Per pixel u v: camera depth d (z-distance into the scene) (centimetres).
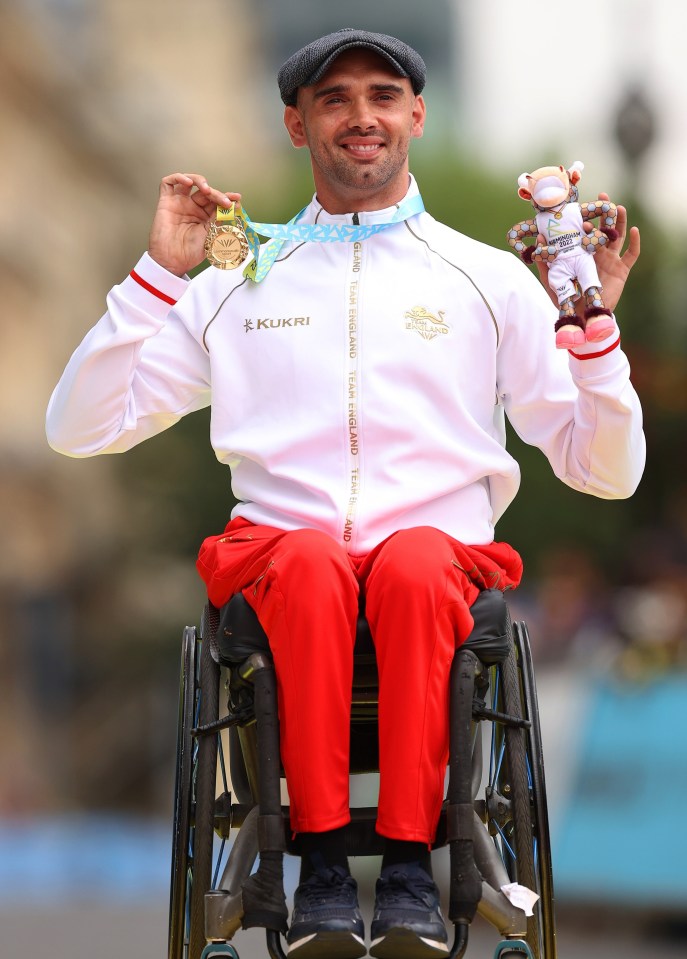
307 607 1352
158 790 8600
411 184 1553
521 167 7069
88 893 4531
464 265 1512
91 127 9394
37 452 8700
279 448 1484
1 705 8600
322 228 1525
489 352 1505
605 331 1409
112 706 8675
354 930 1307
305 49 1507
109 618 8625
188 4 11500
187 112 10625
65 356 9375
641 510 5869
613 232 1452
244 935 3359
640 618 3553
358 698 1449
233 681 1438
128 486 8075
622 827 3412
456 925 1335
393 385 1483
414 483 1467
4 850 5412
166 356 1553
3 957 3141
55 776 8575
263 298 1523
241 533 1473
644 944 3297
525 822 1416
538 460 6256
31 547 8594
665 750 3381
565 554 4322
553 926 1423
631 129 5209
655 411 5547
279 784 1349
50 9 10875
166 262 1480
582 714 3581
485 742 1855
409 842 1345
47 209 9350
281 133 11688
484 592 1405
